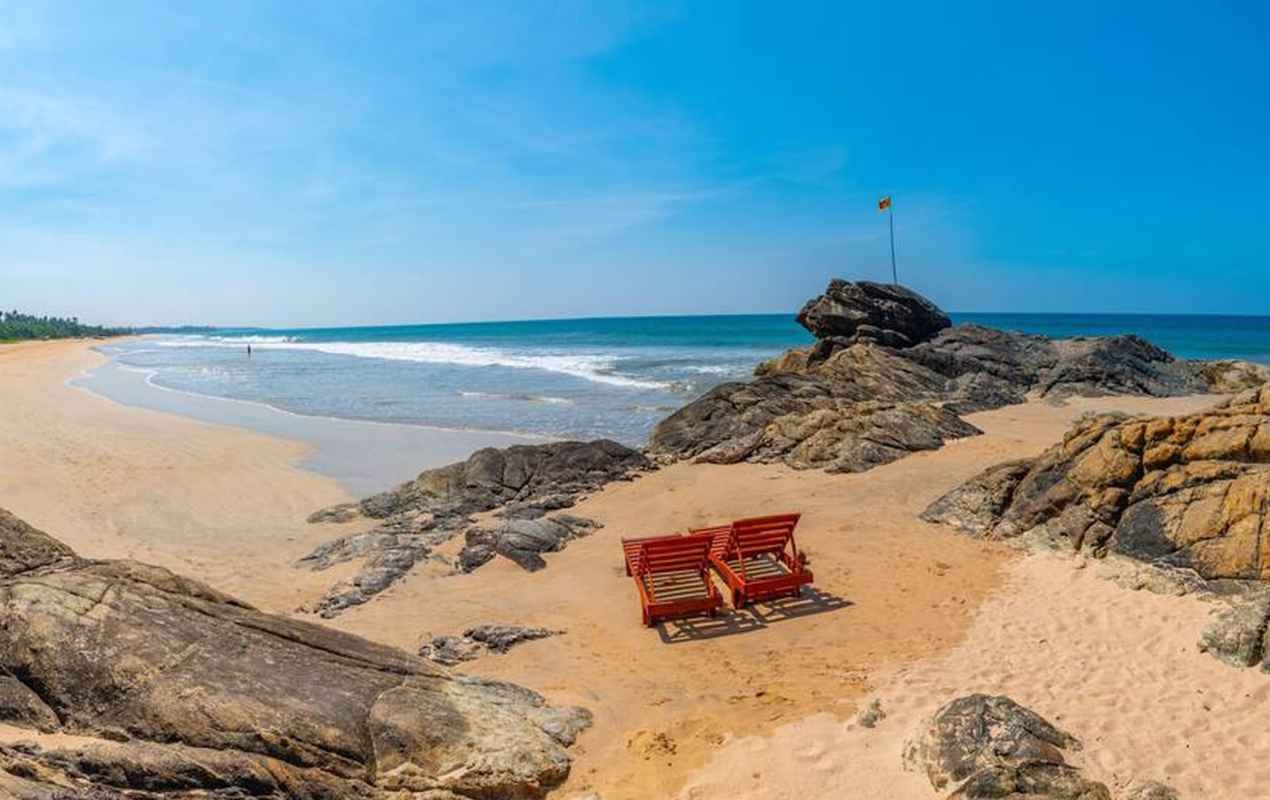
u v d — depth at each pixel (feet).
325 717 17.94
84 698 16.42
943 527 41.09
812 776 19.21
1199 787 17.94
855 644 27.86
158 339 521.24
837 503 47.65
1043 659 25.36
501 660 28.14
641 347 236.43
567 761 20.17
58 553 22.61
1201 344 226.79
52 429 85.56
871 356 91.20
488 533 43.11
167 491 58.44
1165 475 33.78
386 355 231.91
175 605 20.10
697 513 48.14
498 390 121.39
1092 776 18.31
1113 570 31.65
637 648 28.89
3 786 12.71
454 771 18.12
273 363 206.28
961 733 19.10
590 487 56.59
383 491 60.34
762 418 70.59
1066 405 82.79
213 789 15.21
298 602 36.19
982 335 107.45
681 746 21.24
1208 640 24.58
